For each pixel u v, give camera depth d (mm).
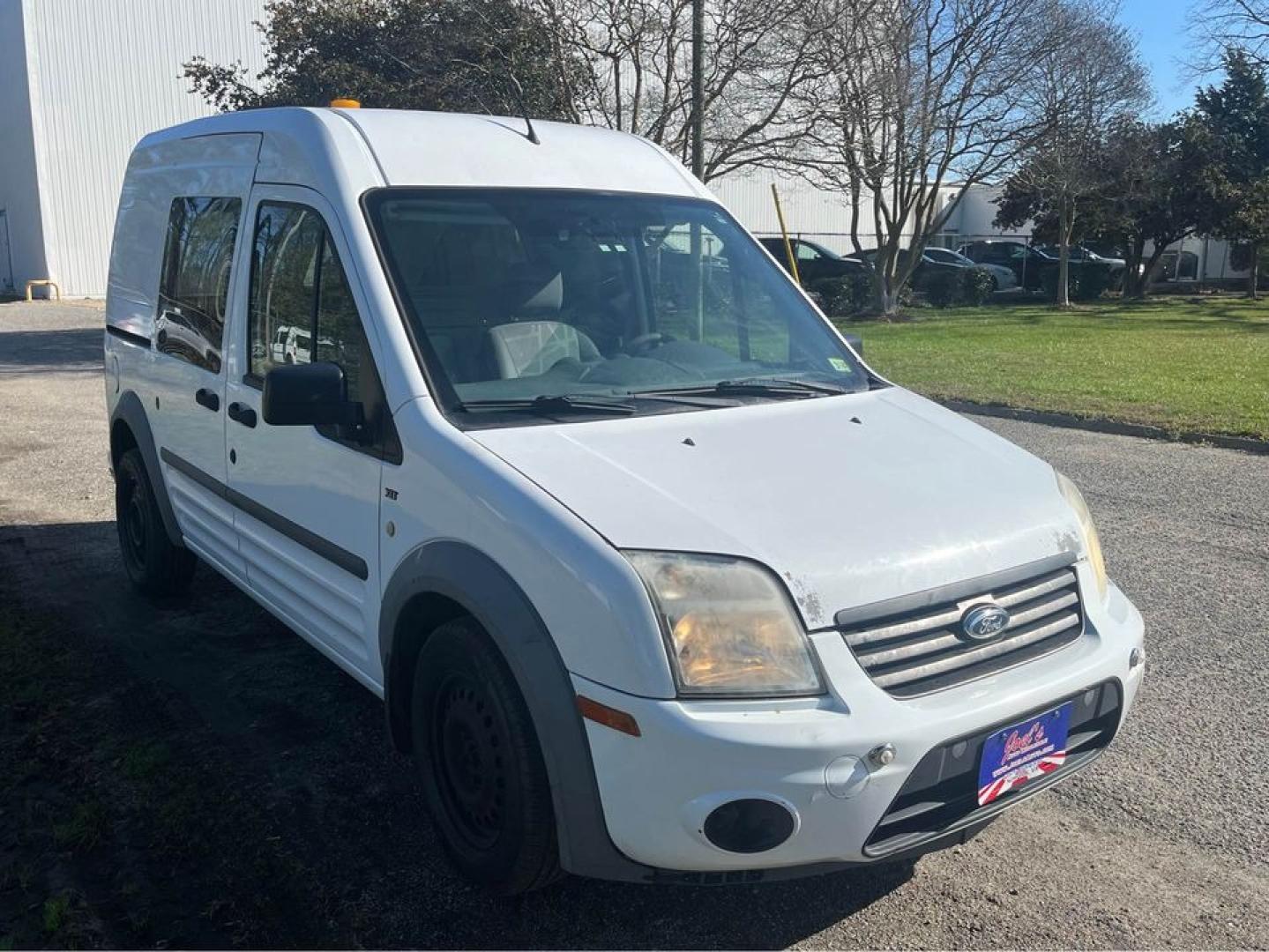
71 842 3662
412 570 3340
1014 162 24547
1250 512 7973
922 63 20219
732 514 3033
